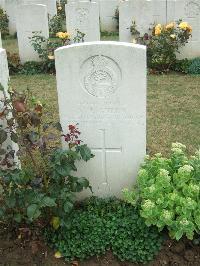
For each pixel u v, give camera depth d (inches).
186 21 115.3
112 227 49.2
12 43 164.1
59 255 49.2
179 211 46.8
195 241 47.9
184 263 47.2
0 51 51.0
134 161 54.5
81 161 55.1
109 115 52.2
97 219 50.3
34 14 120.3
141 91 50.3
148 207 45.9
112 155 54.6
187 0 112.9
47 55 120.3
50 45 121.7
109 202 54.7
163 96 97.1
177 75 113.5
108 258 48.8
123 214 51.3
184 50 118.0
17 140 47.7
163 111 88.2
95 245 48.6
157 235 48.5
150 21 121.3
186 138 75.6
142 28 122.4
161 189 48.4
